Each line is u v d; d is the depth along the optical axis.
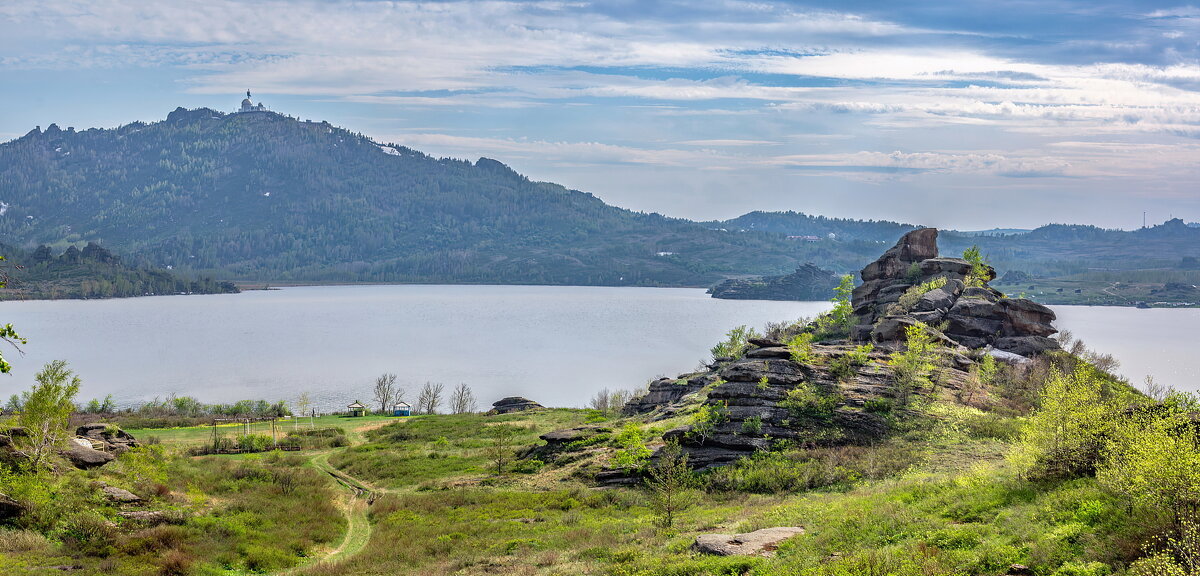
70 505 45.22
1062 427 36.50
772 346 79.00
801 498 49.00
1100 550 26.03
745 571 32.16
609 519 51.00
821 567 29.59
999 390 73.00
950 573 26.94
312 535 50.56
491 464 78.31
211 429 113.69
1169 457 27.39
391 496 65.94
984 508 33.88
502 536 48.53
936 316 94.81
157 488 54.16
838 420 64.50
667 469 55.88
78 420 123.25
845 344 90.50
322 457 89.81
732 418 66.56
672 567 33.62
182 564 40.41
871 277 121.69
